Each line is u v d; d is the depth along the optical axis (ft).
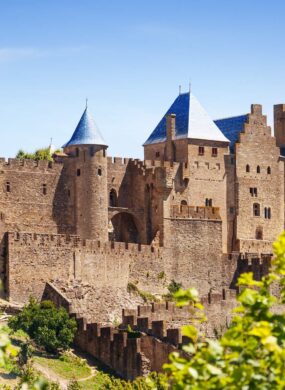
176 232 504.02
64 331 389.19
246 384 128.36
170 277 495.82
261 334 129.70
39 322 390.42
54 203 489.26
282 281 140.36
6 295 435.53
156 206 506.89
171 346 379.14
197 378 128.57
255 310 134.62
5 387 285.23
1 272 440.45
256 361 129.70
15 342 376.27
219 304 447.01
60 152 534.37
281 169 565.94
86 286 453.99
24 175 482.28
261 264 508.94
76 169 493.77
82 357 393.09
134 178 520.42
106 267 464.24
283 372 128.88
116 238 522.47
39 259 443.32
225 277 513.45
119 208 510.99
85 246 456.86
